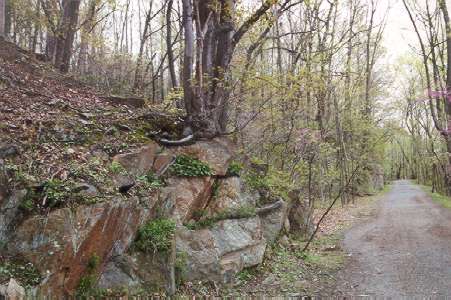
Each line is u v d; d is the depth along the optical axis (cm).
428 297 719
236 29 1016
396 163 7206
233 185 890
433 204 2206
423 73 2842
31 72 1147
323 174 1698
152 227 634
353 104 2142
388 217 1762
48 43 1789
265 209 992
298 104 1191
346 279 834
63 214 502
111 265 563
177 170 794
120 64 1706
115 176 626
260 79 976
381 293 745
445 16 2084
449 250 1058
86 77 1518
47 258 472
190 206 769
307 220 1280
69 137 682
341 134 2050
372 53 2755
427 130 3269
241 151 1040
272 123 1266
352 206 2247
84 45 1752
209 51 972
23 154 572
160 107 1143
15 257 463
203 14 998
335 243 1215
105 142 714
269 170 1176
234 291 711
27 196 503
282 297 702
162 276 606
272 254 935
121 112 935
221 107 974
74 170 580
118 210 567
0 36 1345
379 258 1009
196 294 655
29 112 736
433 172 3331
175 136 881
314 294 732
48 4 1578
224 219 827
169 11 1148
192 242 717
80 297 502
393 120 2903
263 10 925
